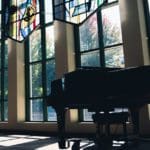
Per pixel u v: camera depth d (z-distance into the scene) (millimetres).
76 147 4090
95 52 6836
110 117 4074
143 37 5727
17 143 5449
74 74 4230
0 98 8969
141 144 4492
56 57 7109
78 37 7145
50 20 7914
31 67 8266
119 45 6441
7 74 9000
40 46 8195
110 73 3943
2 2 9281
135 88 3760
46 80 7734
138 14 5730
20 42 8258
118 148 3893
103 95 3939
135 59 5672
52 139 6055
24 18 8383
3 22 9078
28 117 8055
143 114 5379
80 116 6703
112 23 6703
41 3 8070
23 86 8227
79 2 6930
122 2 5961
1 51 9172
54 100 4461
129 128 5512
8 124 8156
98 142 3955
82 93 4113
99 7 6590
